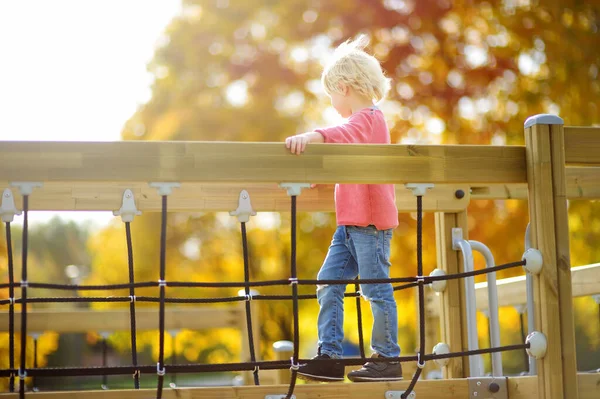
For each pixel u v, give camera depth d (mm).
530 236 3709
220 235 10852
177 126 10469
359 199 4008
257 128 10289
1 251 11672
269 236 10742
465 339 4762
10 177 3078
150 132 10680
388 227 4023
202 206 4340
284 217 10664
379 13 10484
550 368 3416
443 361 4746
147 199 4309
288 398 3307
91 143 3146
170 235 10867
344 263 4117
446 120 10234
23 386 2998
